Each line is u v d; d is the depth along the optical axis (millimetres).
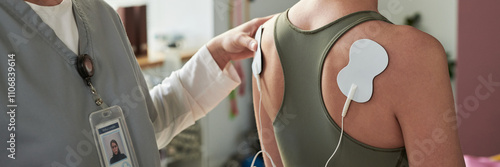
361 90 792
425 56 752
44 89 832
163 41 3178
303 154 917
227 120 3451
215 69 1251
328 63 831
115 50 1029
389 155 819
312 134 891
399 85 766
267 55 970
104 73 973
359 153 829
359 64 791
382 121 793
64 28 933
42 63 844
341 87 812
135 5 2943
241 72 3500
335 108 833
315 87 862
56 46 879
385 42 775
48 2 921
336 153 853
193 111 1294
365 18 798
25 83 804
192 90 1282
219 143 3404
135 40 2963
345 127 829
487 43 3379
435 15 3586
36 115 812
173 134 1296
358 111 806
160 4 3156
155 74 3025
